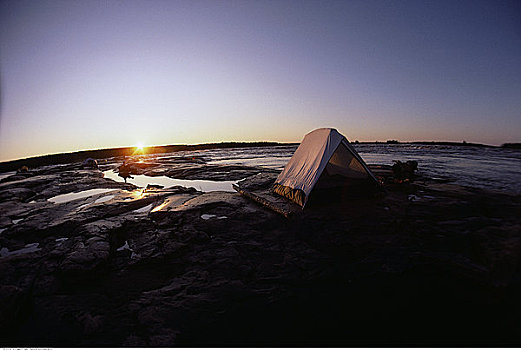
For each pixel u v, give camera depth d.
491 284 3.89
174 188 12.55
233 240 6.29
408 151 39.66
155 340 3.19
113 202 9.69
